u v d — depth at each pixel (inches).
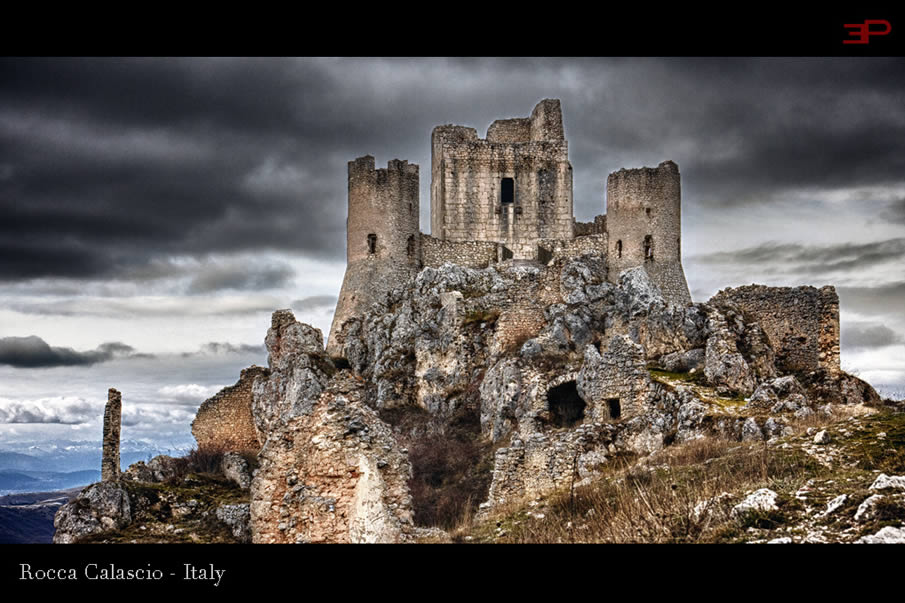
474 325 2731.3
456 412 2556.6
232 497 1562.5
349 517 976.9
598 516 1098.1
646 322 2399.1
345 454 991.6
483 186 3518.7
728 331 2116.1
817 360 2086.6
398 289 3110.2
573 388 2283.5
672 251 3193.9
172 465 1780.3
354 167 3287.4
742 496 1002.1
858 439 1196.5
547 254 3356.3
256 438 2065.7
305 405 1045.8
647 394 1801.2
